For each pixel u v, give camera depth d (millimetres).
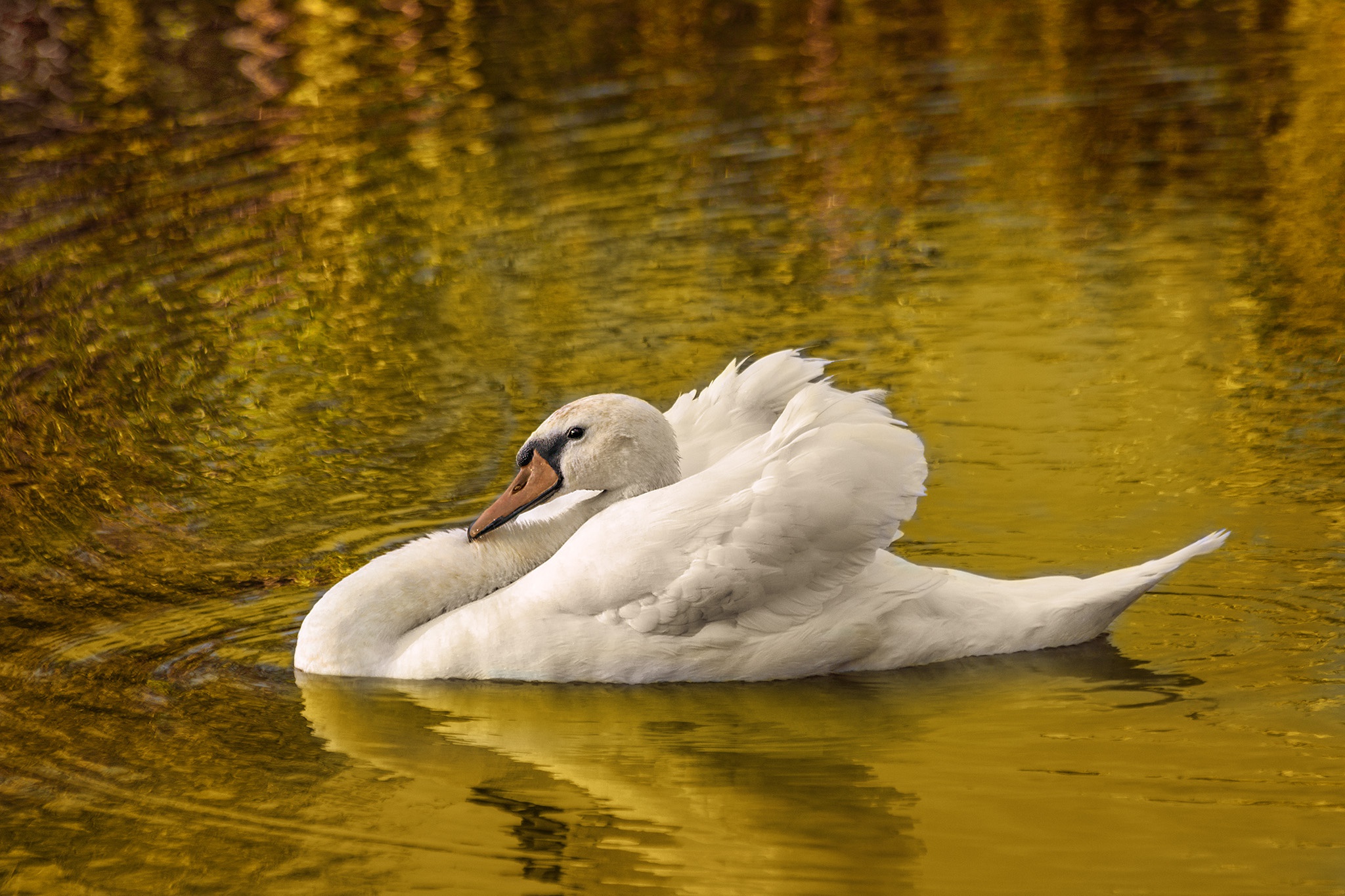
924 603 10836
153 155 23219
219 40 29734
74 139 23953
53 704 10453
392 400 15891
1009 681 10500
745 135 23750
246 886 8258
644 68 27500
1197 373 15594
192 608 12008
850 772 9375
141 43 29406
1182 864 8164
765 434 11039
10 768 9562
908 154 22703
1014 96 25141
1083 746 9531
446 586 11156
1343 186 20359
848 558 10688
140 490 14156
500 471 14312
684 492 10695
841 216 20547
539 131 24078
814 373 11930
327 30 30297
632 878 8242
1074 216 20125
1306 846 8281
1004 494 13430
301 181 22078
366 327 17703
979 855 8352
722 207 20969
